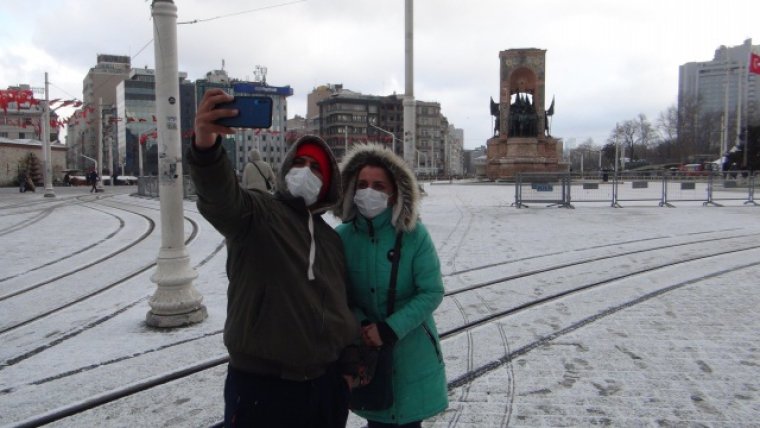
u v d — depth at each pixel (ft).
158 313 20.72
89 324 21.27
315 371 8.33
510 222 59.16
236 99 7.55
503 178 182.70
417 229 9.80
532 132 186.91
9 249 39.70
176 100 20.51
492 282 28.53
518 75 188.55
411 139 54.03
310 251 8.50
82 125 348.38
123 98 336.70
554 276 30.07
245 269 8.18
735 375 16.03
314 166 8.95
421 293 9.59
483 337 19.57
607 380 15.76
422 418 9.75
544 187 82.07
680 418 13.47
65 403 14.46
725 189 115.03
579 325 20.97
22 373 16.49
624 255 36.81
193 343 18.90
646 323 21.16
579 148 493.36
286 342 8.01
